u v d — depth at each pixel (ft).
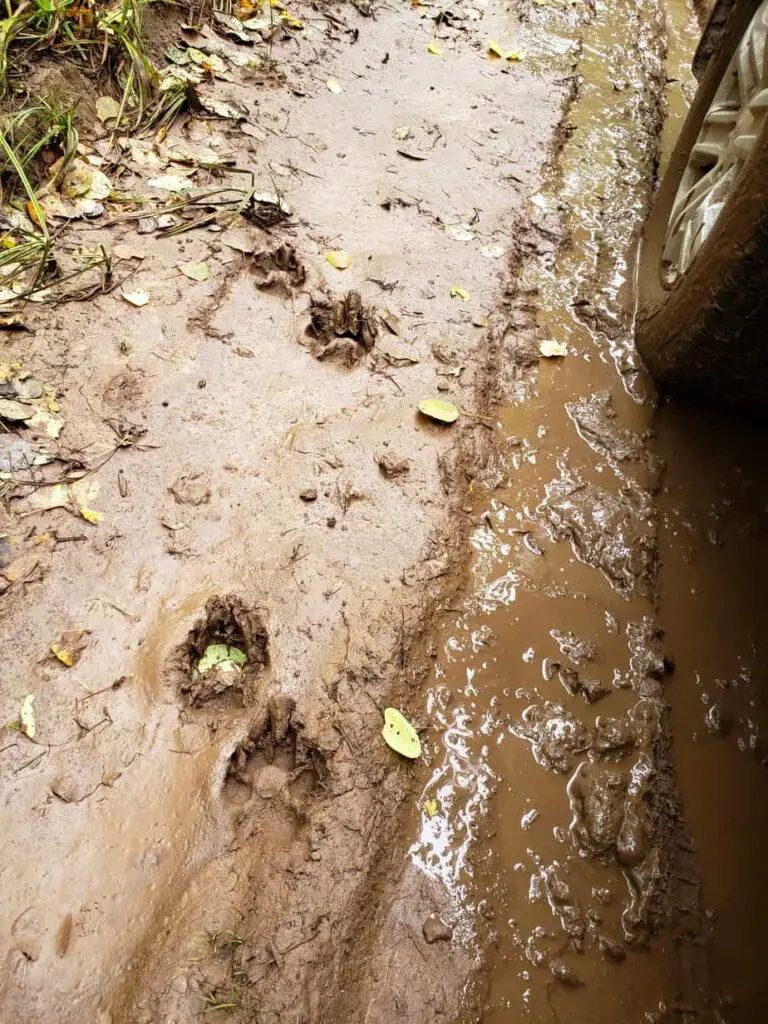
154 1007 4.68
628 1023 5.20
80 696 5.81
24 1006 4.62
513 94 13.05
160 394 7.77
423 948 5.20
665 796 6.19
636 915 5.60
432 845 5.66
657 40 15.84
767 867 6.00
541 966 5.30
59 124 9.43
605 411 8.77
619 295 10.08
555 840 5.84
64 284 8.45
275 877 5.25
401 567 6.97
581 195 11.55
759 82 7.98
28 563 6.42
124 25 10.32
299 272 9.13
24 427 7.25
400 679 6.33
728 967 5.54
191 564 6.64
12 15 9.66
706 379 8.32
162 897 5.07
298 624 6.42
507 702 6.47
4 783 5.37
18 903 4.94
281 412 7.89
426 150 11.48
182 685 5.99
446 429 8.07
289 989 4.83
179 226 9.32
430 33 14.07
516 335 9.32
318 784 5.70
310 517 7.14
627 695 6.68
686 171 9.56
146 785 5.49
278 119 11.28
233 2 12.65
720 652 7.16
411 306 9.20
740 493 8.35
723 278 6.89
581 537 7.63
